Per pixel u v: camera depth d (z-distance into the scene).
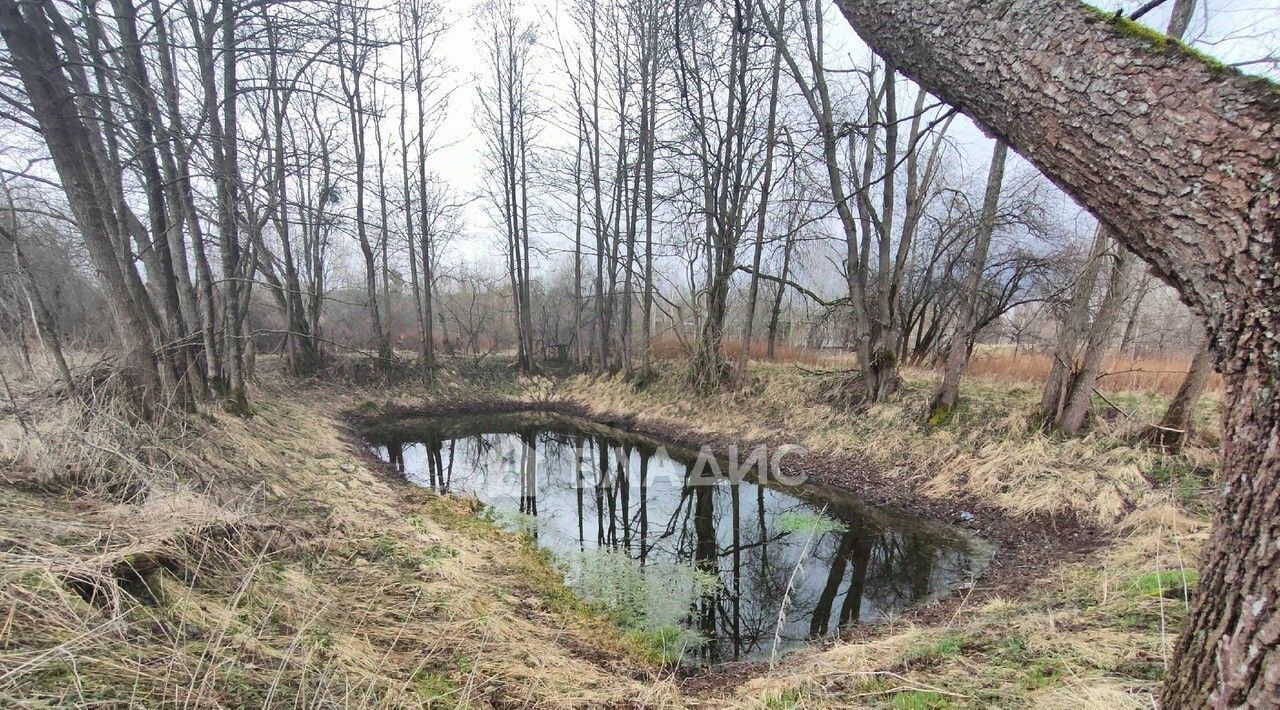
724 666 4.10
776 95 10.76
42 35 4.29
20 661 2.00
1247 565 0.99
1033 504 6.22
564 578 5.45
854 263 9.42
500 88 17.34
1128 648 2.74
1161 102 1.01
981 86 1.30
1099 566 4.43
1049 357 10.32
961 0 1.31
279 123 11.07
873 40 1.57
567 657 3.73
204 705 2.12
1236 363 1.00
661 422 12.36
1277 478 0.93
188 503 3.87
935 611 4.59
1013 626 3.41
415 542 5.09
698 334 12.76
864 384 9.66
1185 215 1.01
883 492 7.67
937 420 8.28
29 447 3.80
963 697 2.59
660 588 5.43
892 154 8.65
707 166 11.64
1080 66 1.11
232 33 7.08
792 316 18.22
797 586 5.54
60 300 8.55
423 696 2.73
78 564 2.62
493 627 3.72
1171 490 5.41
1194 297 1.08
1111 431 6.77
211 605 2.92
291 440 8.19
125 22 5.57
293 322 14.09
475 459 10.83
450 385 16.08
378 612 3.58
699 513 7.86
